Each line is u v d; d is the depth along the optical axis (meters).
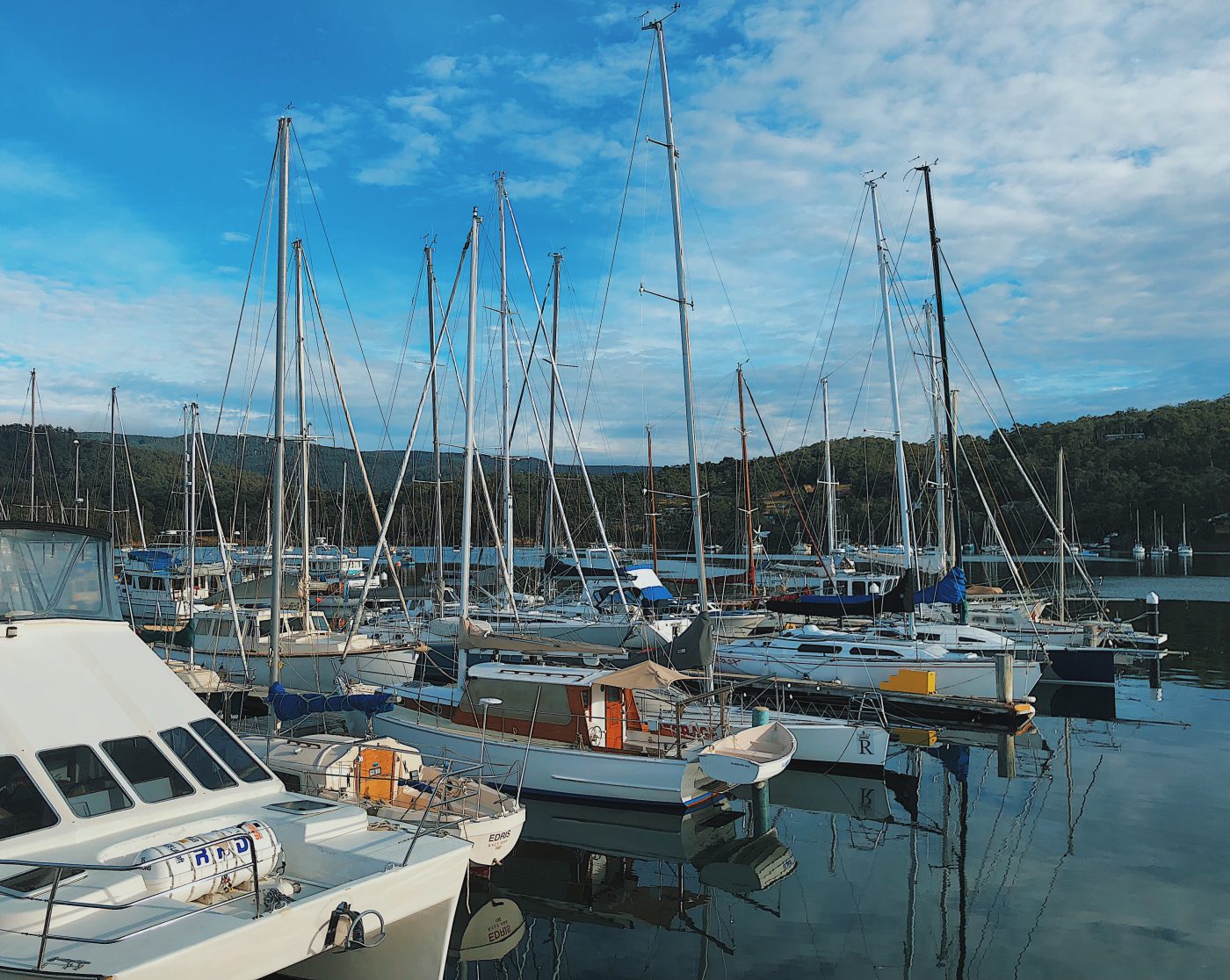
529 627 25.92
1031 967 9.38
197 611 25.52
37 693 7.37
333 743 12.07
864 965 9.50
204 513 50.88
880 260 27.20
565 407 27.91
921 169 30.23
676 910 11.09
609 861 12.81
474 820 10.26
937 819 14.69
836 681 23.81
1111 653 25.73
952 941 10.05
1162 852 12.89
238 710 20.84
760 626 32.00
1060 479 34.94
